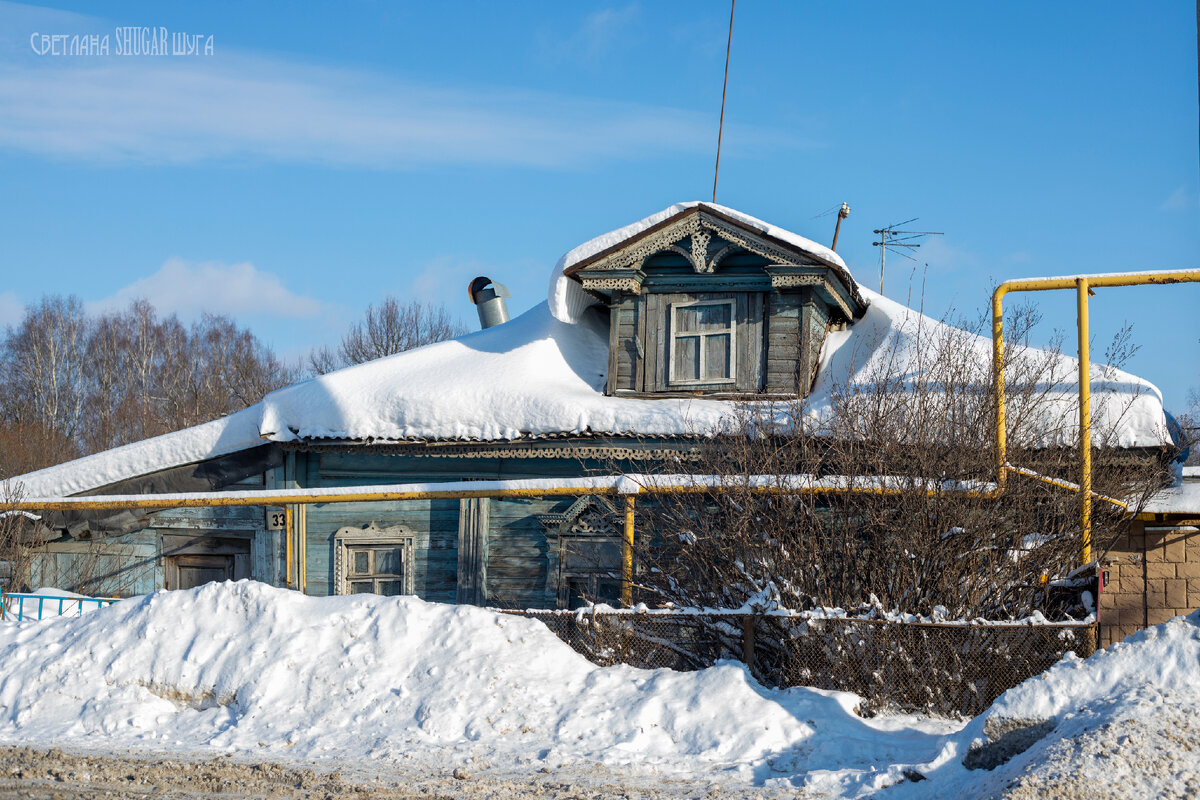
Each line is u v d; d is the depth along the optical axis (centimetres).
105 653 889
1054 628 774
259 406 1519
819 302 1464
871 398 965
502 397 1400
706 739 730
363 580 1420
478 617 860
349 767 696
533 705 782
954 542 826
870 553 849
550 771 680
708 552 890
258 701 823
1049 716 625
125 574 1545
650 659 863
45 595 1267
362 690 815
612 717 759
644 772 679
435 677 813
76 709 852
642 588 935
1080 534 869
